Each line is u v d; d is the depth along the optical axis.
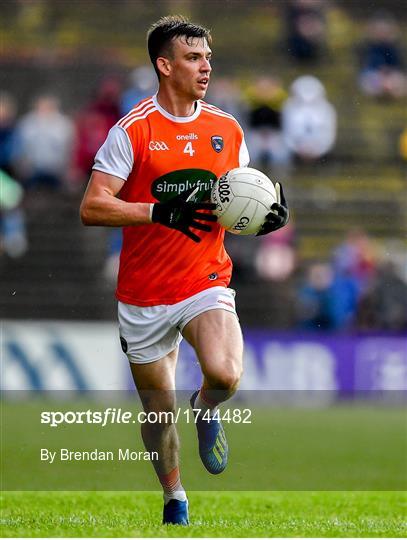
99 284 75.62
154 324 22.58
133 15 103.38
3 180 73.62
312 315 66.81
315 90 82.44
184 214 21.39
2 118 76.69
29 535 19.86
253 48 99.56
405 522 23.44
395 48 96.88
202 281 22.42
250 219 22.23
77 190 77.44
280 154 79.81
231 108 77.50
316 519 23.83
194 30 22.34
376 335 64.50
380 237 83.75
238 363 21.33
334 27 102.00
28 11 102.62
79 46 100.12
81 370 59.91
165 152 22.31
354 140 92.44
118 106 73.06
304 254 81.31
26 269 75.81
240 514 24.94
